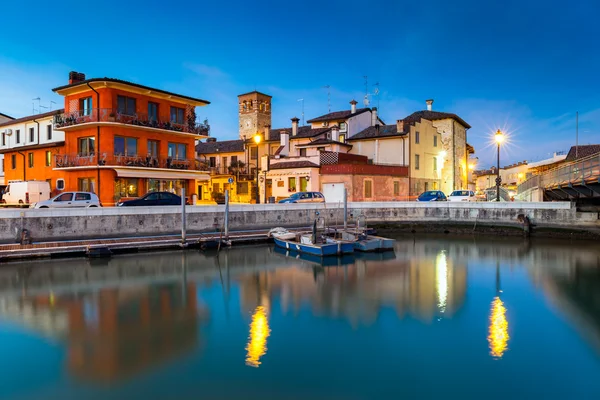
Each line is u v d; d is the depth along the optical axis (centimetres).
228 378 1020
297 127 5531
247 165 5541
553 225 3506
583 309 1565
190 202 3997
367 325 1395
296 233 3119
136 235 2788
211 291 1844
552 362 1110
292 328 1370
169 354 1159
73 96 3775
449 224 3953
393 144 5006
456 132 5916
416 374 1044
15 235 2377
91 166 3478
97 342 1248
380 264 2483
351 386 981
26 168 4306
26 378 1022
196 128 4188
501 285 1942
